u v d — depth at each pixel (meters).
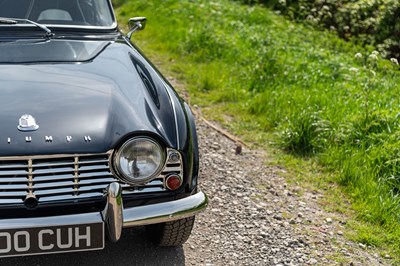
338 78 7.18
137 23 4.65
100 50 3.88
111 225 2.91
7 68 3.42
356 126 5.42
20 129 2.91
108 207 2.89
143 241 3.78
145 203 3.07
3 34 3.91
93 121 3.04
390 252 3.92
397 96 6.43
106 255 3.60
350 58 8.62
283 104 6.21
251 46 8.71
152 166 3.02
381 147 5.02
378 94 6.35
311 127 5.44
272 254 3.77
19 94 3.15
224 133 5.79
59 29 4.09
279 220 4.20
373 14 10.52
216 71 7.71
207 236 3.92
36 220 2.84
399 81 7.50
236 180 4.79
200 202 3.18
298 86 6.78
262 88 6.90
